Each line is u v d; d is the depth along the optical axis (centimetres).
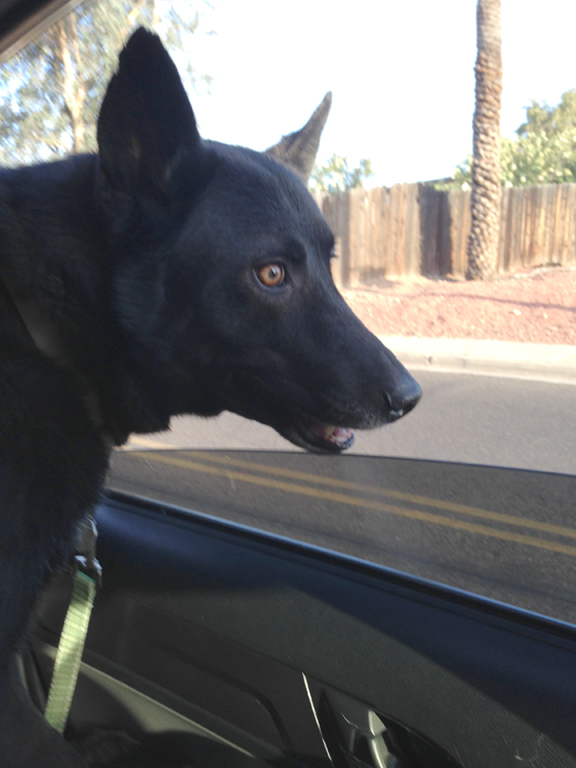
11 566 37
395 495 50
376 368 47
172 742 50
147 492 56
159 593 49
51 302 43
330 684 43
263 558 48
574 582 41
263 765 46
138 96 43
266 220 46
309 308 47
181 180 45
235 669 46
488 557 43
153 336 45
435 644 40
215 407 49
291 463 59
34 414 40
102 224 44
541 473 49
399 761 42
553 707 36
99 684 53
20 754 37
